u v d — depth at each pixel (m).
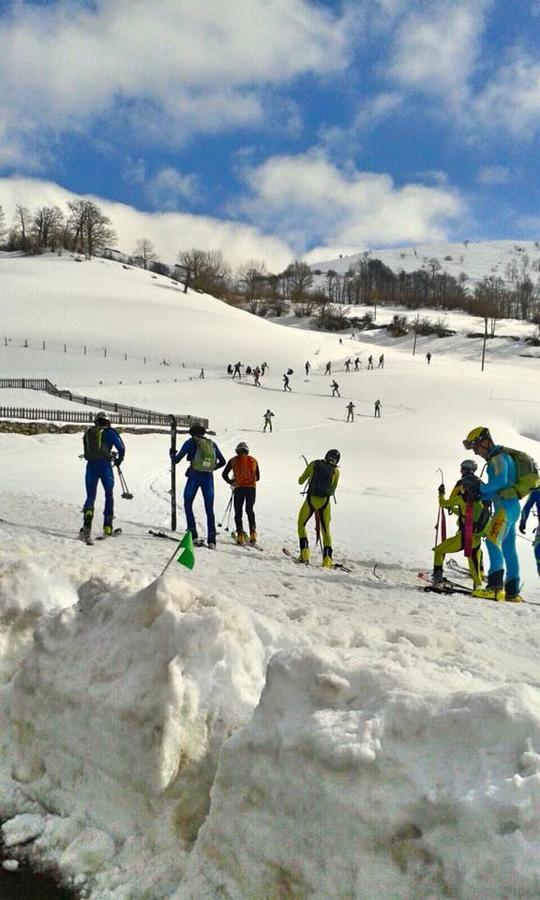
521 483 7.66
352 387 57.78
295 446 33.88
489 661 4.18
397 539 12.96
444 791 2.12
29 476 19.03
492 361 94.81
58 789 3.03
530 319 139.38
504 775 2.10
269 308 143.38
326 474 9.48
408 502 18.83
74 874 2.62
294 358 72.94
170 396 49.91
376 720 2.33
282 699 2.57
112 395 48.91
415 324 113.00
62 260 120.94
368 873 2.13
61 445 28.05
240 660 3.05
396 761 2.21
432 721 2.28
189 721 2.82
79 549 8.14
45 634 3.43
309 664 2.62
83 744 3.00
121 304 88.31
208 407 46.78
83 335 73.44
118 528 10.28
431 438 38.81
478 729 2.22
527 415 50.88
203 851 2.49
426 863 2.06
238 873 2.38
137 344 72.06
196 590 3.50
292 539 12.21
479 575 8.12
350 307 154.38
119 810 2.82
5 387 46.25
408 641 4.20
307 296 157.88
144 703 2.85
